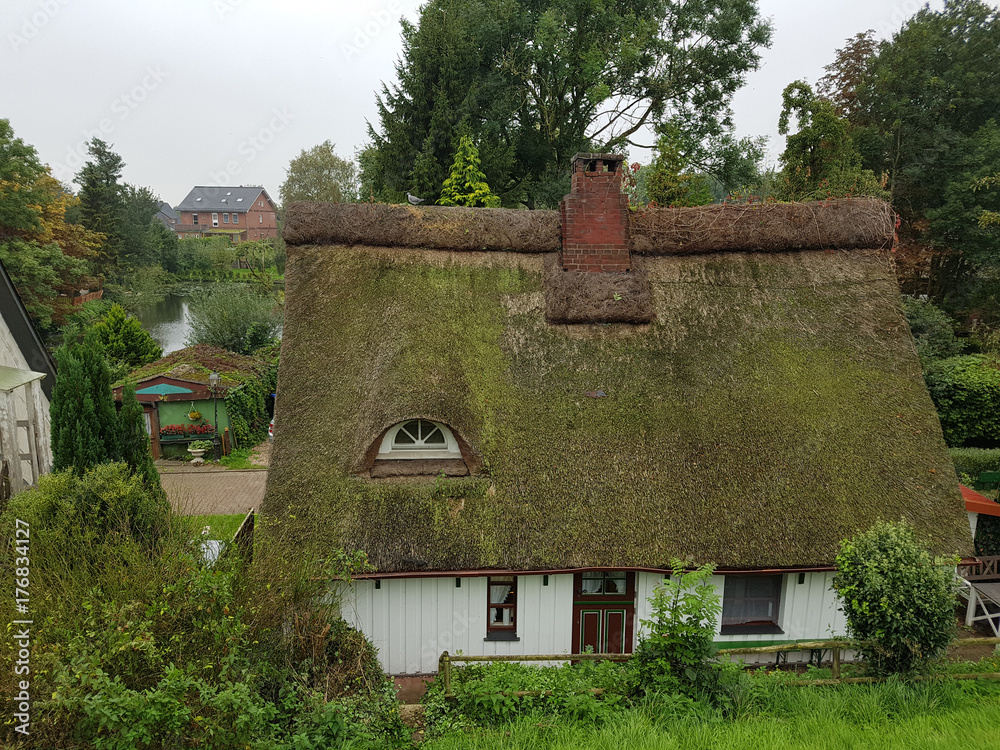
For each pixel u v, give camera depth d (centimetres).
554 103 2291
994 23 2342
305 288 868
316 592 621
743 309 884
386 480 737
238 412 1877
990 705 554
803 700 573
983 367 1627
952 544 716
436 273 898
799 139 1370
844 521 720
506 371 821
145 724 436
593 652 768
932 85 2194
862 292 900
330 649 619
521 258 930
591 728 532
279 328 2766
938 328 1836
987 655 821
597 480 740
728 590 781
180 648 486
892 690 575
